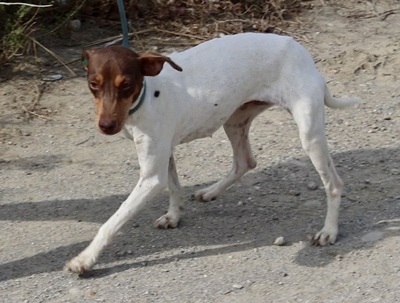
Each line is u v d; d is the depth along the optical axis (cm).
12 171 776
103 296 584
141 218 689
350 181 741
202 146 818
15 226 684
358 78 947
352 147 807
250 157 704
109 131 551
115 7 1074
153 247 646
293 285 591
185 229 671
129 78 552
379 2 1127
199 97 615
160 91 596
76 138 835
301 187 737
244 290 586
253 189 736
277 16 1082
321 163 632
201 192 713
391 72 955
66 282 602
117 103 552
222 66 620
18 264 628
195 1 1101
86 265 602
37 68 965
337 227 648
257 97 639
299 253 630
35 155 805
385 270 604
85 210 707
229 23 1062
